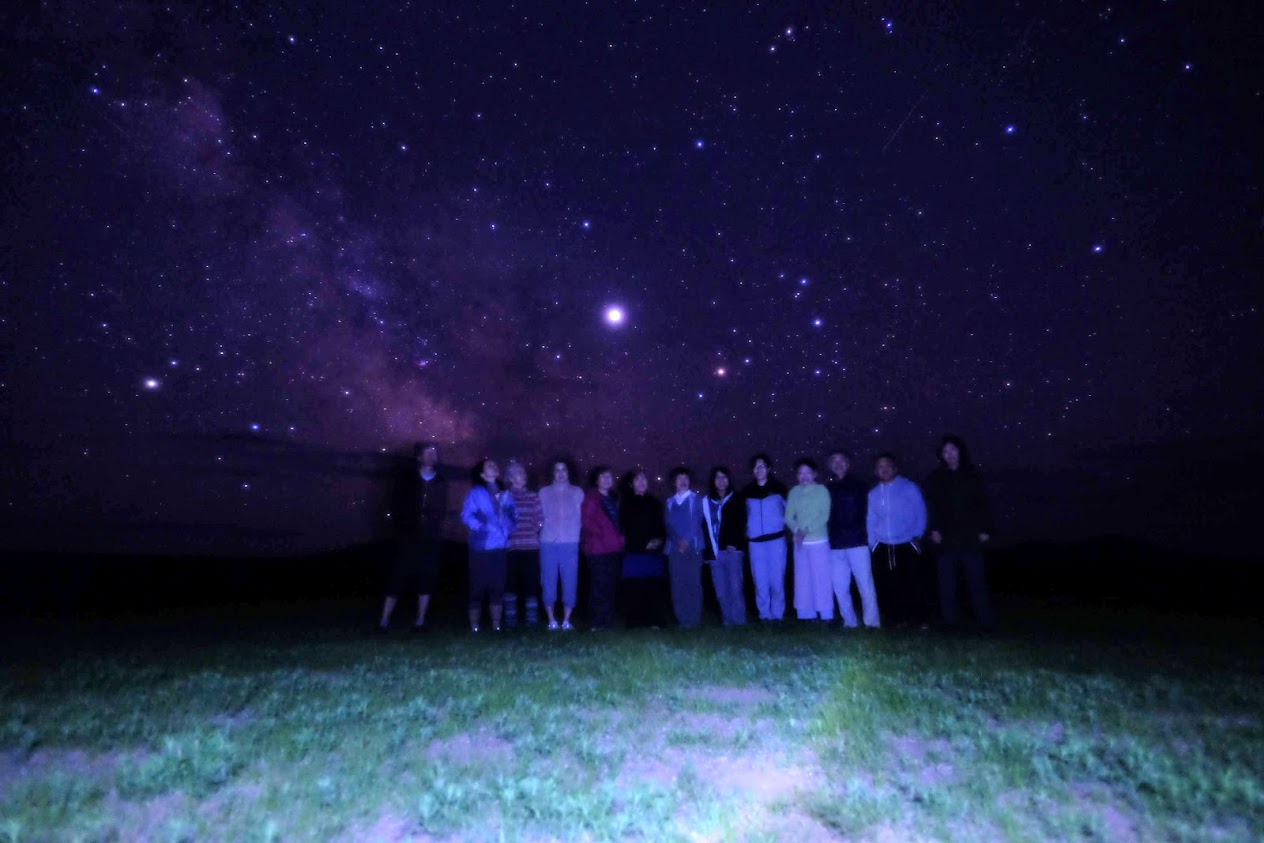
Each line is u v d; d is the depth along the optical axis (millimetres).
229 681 5680
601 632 8844
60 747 4051
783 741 4230
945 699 5043
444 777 3586
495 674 6086
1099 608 11203
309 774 3615
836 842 2943
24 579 13078
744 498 9820
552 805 3201
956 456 8844
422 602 9180
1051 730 4371
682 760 3934
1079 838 2916
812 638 7898
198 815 3117
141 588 13594
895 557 9133
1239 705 4840
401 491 9234
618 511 9906
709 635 8320
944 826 3043
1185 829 2926
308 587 14406
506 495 9492
